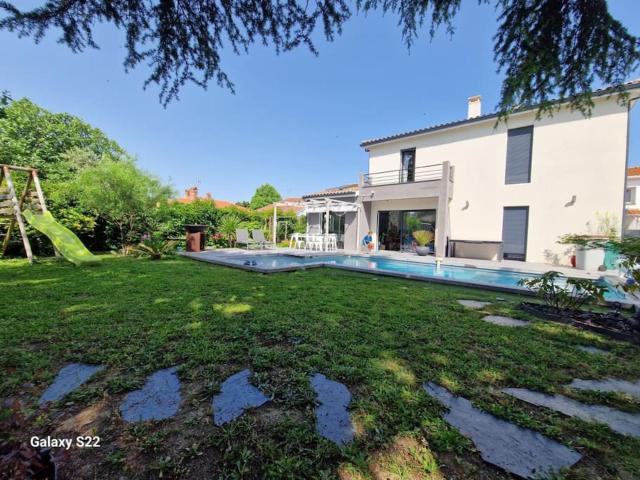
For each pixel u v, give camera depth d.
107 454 1.50
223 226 16.91
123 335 3.10
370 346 2.94
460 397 2.09
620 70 3.44
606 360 2.74
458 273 9.30
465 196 13.42
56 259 9.56
